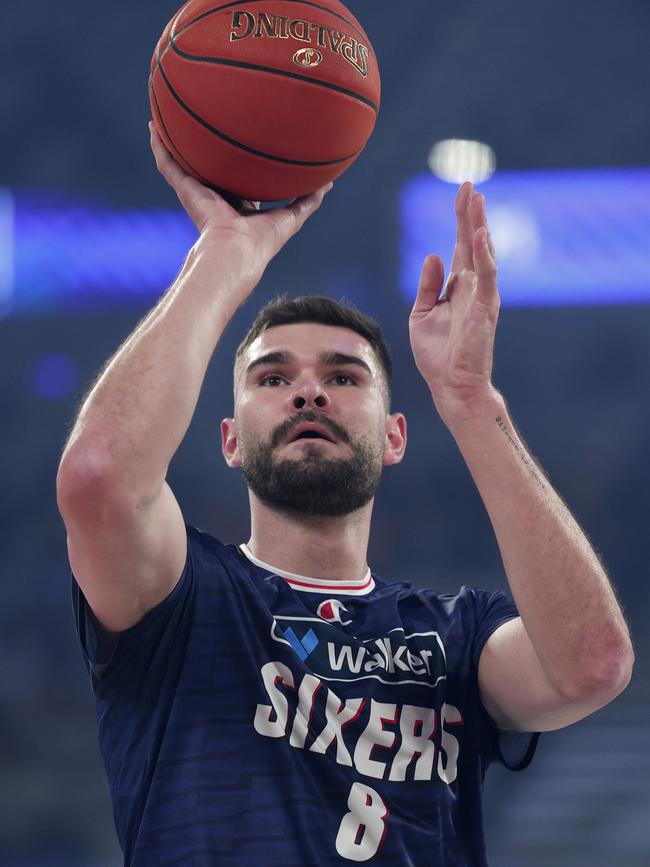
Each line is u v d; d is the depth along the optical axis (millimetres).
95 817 23531
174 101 5633
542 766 26203
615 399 44844
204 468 43094
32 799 24344
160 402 5035
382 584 6434
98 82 41000
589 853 21109
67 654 35656
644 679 32219
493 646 5941
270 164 5652
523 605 5418
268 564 6098
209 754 5250
